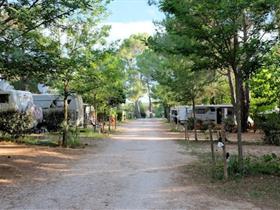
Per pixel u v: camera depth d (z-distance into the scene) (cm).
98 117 4562
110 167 1425
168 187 1066
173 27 1259
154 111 10175
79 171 1337
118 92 3709
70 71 2002
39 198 940
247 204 877
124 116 6894
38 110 2850
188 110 4072
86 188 1057
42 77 1418
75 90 2152
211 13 1104
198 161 1555
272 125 2348
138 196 963
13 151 1784
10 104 2409
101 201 913
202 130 3641
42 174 1269
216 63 1208
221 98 4397
